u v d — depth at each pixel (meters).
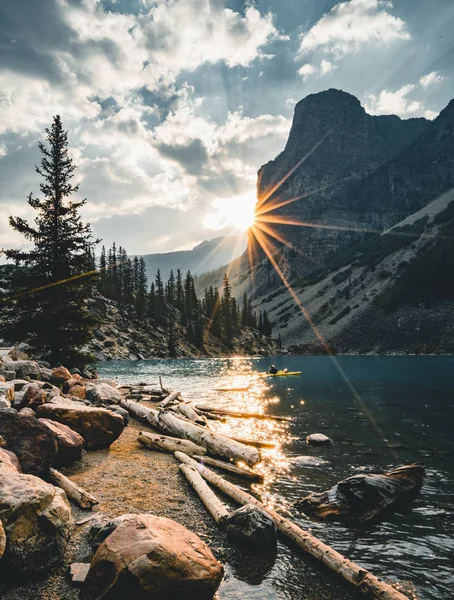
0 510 4.54
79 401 14.05
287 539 6.41
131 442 12.12
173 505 7.43
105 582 4.04
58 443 8.75
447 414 19.08
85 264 24.84
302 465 10.77
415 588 5.18
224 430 15.05
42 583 4.55
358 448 12.65
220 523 6.72
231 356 118.56
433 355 117.75
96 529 5.55
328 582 5.19
